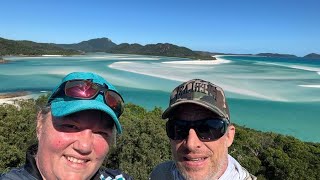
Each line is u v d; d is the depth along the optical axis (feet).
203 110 1.52
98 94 1.23
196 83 1.54
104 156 1.28
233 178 1.60
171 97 1.61
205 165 1.57
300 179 9.55
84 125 1.20
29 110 7.65
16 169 1.23
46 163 1.21
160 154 7.88
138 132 7.94
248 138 11.18
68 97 1.20
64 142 1.19
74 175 1.21
